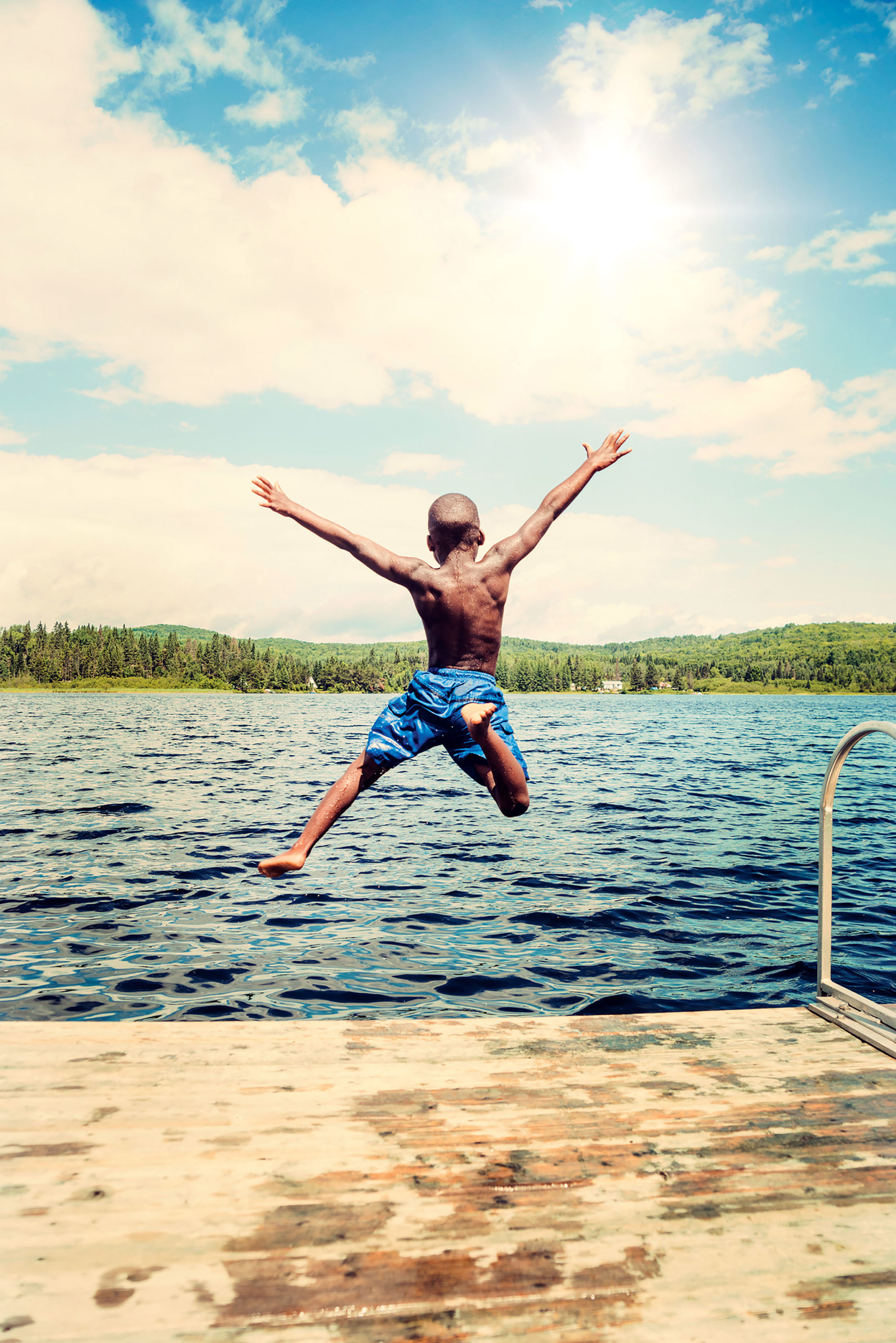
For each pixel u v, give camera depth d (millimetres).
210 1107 2785
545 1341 1851
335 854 11305
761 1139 2668
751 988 6051
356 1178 2418
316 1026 3459
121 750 31984
